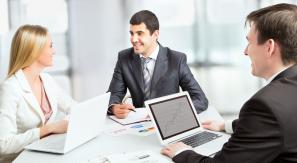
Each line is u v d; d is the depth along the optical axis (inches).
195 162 47.9
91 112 60.6
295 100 39.8
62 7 179.0
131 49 96.2
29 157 55.2
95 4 178.2
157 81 90.3
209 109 84.6
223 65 195.5
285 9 43.8
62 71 184.1
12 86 72.3
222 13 190.2
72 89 185.3
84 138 60.2
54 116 81.4
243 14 188.1
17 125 73.6
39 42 75.2
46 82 83.7
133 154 54.3
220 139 61.2
